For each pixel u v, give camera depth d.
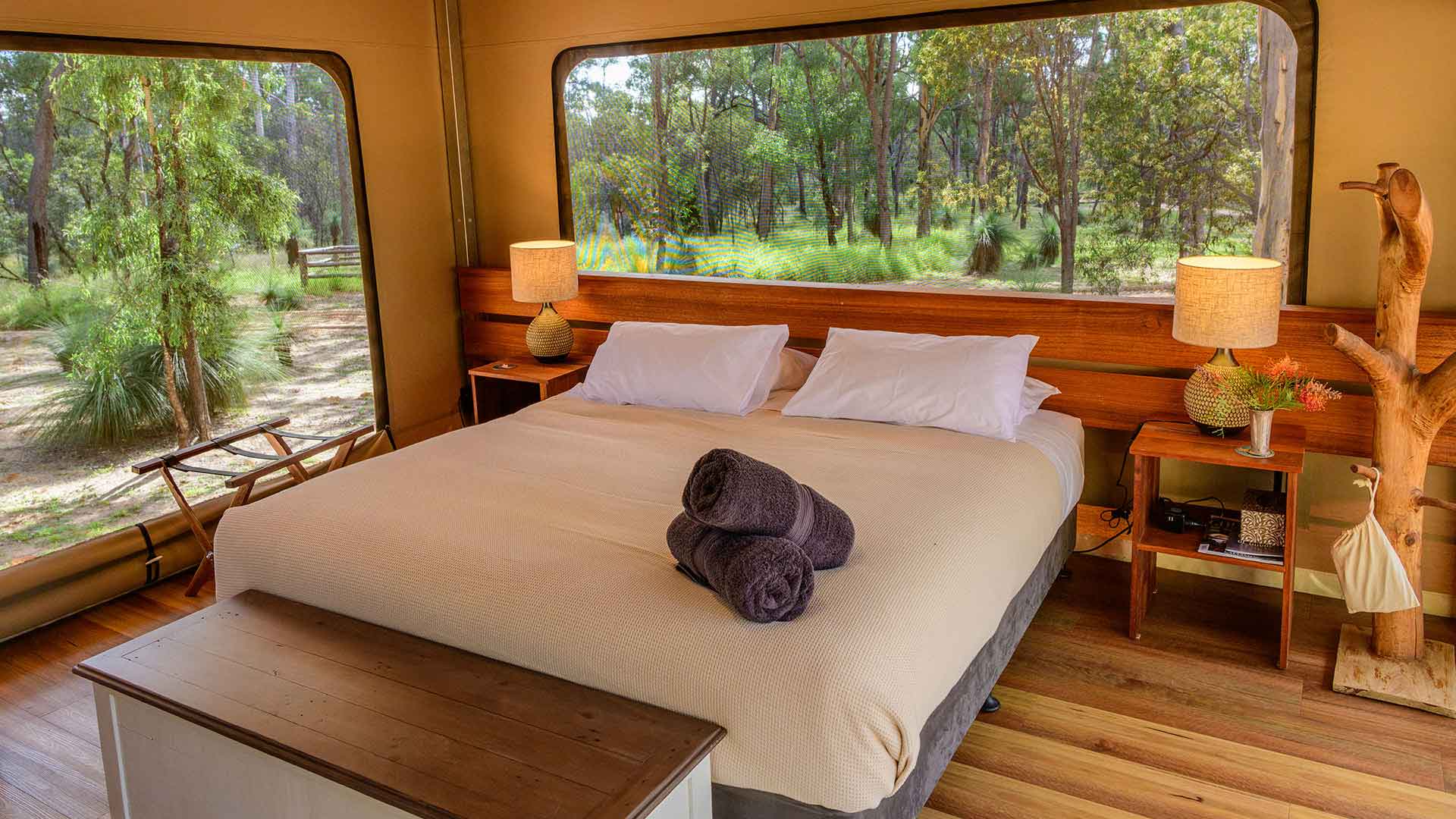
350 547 2.58
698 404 3.78
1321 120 3.19
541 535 2.56
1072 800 2.44
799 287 4.14
